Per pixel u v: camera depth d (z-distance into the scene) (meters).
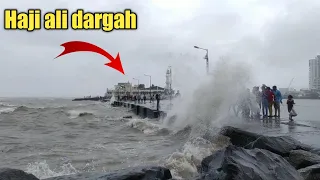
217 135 12.69
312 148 9.21
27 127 24.91
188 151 11.03
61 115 39.31
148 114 33.34
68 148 14.28
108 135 19.06
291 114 17.52
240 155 6.59
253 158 6.61
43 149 14.08
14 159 11.97
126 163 10.85
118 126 24.77
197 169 9.30
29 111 46.19
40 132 21.48
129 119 31.62
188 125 18.50
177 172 9.04
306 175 6.84
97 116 37.81
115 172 6.69
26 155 12.70
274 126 14.66
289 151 9.03
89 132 21.00
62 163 11.12
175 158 10.18
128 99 85.69
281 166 6.64
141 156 11.95
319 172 6.92
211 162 7.14
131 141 16.20
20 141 16.80
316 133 12.19
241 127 14.28
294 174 6.57
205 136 13.38
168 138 16.64
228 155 6.59
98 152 13.09
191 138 14.20
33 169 10.25
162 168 7.02
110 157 11.95
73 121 30.27
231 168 6.07
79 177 6.55
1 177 5.73
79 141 16.62
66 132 21.20
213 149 11.30
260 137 9.59
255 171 6.10
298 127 14.23
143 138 17.23
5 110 48.50
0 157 12.34
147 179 6.46
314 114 22.44
